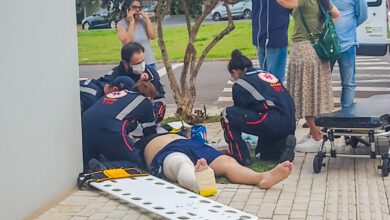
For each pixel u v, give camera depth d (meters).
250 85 7.16
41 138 6.09
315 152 8.10
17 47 5.71
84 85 7.42
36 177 6.00
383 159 6.96
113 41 21.22
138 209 5.98
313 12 8.15
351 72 9.53
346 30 9.37
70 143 6.59
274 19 9.37
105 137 6.96
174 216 5.60
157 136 7.18
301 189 6.56
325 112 8.19
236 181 6.74
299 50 8.23
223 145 8.10
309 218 5.70
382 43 15.27
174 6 10.89
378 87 14.46
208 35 21.52
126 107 7.05
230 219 5.52
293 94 8.32
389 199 6.20
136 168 6.92
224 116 7.25
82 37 21.39
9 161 5.59
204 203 5.94
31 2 5.92
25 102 5.82
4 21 5.52
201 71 18.27
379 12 15.19
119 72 7.89
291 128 7.28
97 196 6.39
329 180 6.86
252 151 7.96
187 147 6.92
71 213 5.92
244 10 22.61
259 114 7.16
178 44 20.03
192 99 10.67
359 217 5.71
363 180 6.85
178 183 6.68
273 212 5.87
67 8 6.51
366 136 7.51
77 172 6.73
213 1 10.47
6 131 5.54
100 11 12.87
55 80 6.32
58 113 6.38
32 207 5.93
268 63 9.55
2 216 5.50
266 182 6.52
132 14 9.31
